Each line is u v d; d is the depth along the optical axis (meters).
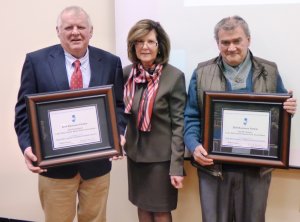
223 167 1.47
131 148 1.64
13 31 2.07
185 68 1.77
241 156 1.41
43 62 1.42
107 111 1.40
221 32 1.38
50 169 1.46
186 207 1.95
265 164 1.38
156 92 1.54
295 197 1.76
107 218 2.15
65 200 1.51
